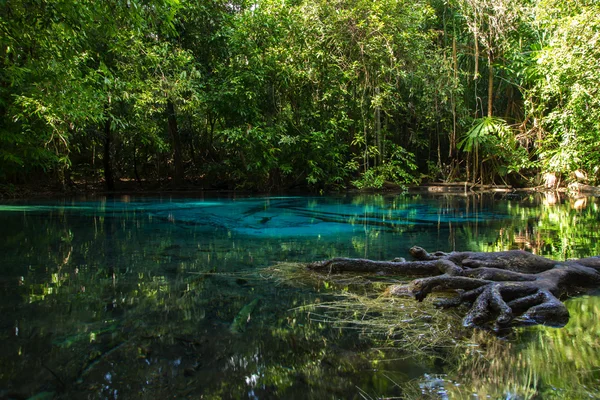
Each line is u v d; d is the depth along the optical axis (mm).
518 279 2408
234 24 10688
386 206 7469
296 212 6531
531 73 10492
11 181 10102
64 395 1245
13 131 7277
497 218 5746
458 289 2344
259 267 2932
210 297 2240
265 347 1611
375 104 10969
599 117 8703
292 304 2158
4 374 1364
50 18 4508
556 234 4324
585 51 8078
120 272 2758
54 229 4672
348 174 11898
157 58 9266
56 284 2443
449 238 4125
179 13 10188
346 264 2830
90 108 7129
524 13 10805
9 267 2873
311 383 1343
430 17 11797
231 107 10508
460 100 11898
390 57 10875
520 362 1507
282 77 10789
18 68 5500
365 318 1966
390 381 1355
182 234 4426
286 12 10672
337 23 10711
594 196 9320
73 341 1627
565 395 1269
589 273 2570
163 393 1265
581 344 1672
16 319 1854
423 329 1842
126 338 1666
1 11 4395
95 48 7383
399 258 2984
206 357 1516
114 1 4312
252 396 1249
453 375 1412
